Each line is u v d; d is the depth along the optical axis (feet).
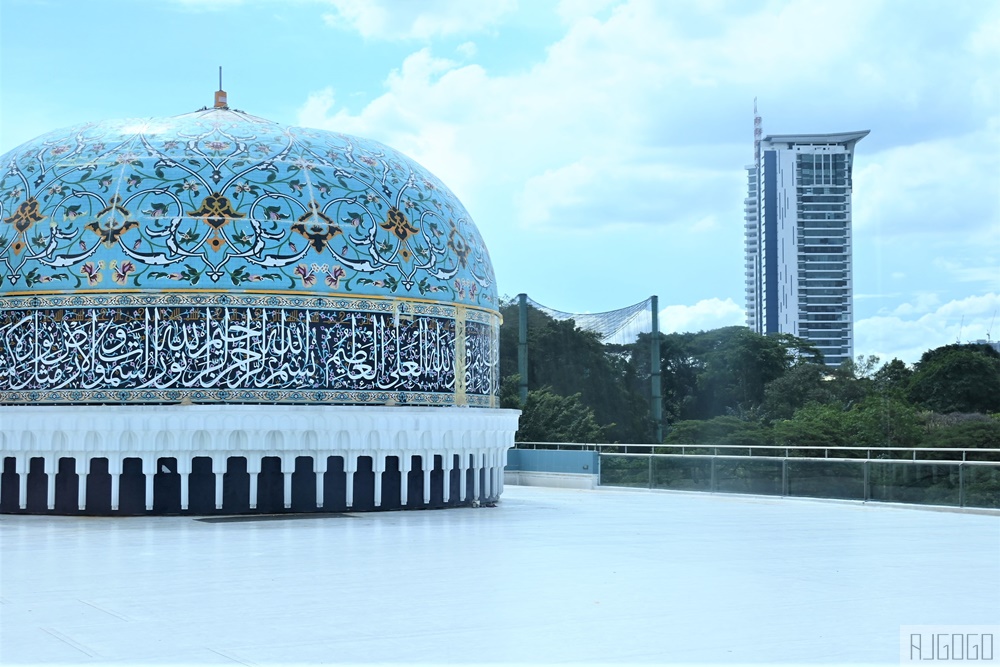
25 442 90.12
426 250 99.25
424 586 52.65
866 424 224.53
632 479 129.08
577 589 51.80
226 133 97.66
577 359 267.59
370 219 96.17
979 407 251.60
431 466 96.43
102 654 38.19
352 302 93.81
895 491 103.24
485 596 49.83
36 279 92.07
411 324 97.09
